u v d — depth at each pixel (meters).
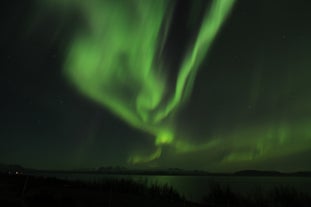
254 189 59.22
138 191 30.36
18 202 16.33
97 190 29.05
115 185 34.53
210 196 28.06
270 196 28.11
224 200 26.06
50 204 16.53
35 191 23.31
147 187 33.78
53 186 30.31
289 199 26.30
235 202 25.30
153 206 19.69
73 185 33.69
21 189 24.55
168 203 22.56
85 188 30.23
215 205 23.91
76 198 19.84
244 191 51.56
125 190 30.59
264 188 64.81
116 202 19.88
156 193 29.72
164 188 32.97
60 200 18.14
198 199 33.88
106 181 40.34
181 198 28.03
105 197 22.16
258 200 26.25
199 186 79.56
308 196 27.69
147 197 25.78
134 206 18.84
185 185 85.50
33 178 40.25
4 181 32.78
